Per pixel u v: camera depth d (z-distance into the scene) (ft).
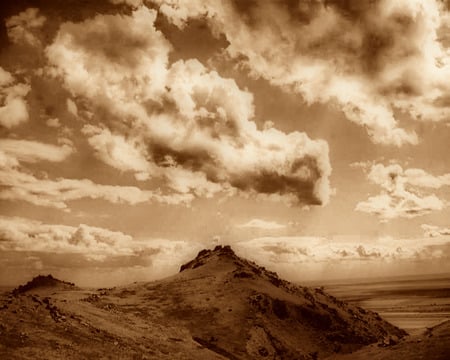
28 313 169.99
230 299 345.51
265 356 256.93
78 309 215.72
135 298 363.35
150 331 223.71
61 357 134.92
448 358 164.25
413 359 174.19
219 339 267.80
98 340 165.68
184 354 190.90
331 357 256.32
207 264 489.67
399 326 451.94
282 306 346.13
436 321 467.11
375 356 198.90
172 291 381.81
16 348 132.67
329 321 348.18
